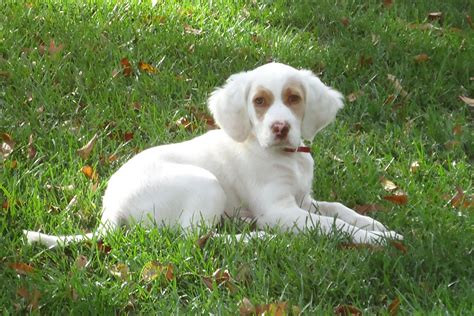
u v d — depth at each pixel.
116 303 4.55
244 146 5.61
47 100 7.07
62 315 4.48
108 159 6.34
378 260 4.86
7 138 6.43
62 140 6.56
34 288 4.61
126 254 5.01
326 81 7.85
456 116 7.42
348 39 8.60
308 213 5.40
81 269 4.83
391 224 5.56
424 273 4.81
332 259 4.84
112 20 8.58
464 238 5.19
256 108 5.37
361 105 7.43
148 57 7.92
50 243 5.14
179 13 8.89
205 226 5.18
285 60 8.10
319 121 5.53
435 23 9.30
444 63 8.07
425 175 6.41
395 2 9.72
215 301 4.52
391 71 8.01
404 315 4.34
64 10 8.74
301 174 5.68
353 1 9.61
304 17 9.15
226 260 4.86
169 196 5.32
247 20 9.03
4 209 5.56
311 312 4.37
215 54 8.16
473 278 4.82
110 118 6.97
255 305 4.40
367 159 6.53
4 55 7.87
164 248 5.06
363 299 4.60
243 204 5.62
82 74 7.51
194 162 5.63
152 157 5.57
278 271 4.79
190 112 7.18
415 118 7.30
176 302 4.55
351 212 5.62
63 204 5.75
